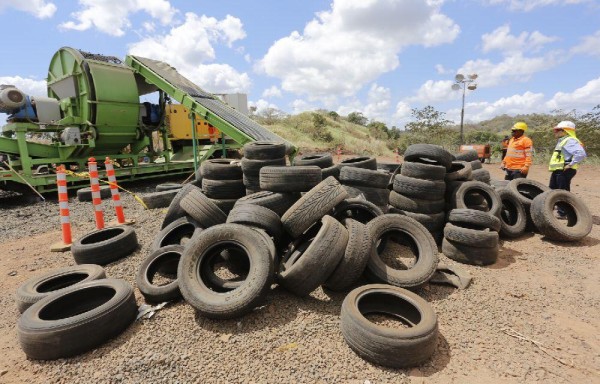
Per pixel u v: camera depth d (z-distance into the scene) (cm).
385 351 285
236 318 353
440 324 353
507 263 509
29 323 315
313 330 338
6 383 285
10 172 1000
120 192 1148
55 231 719
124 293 358
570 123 716
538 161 2011
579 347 318
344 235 394
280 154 627
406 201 585
